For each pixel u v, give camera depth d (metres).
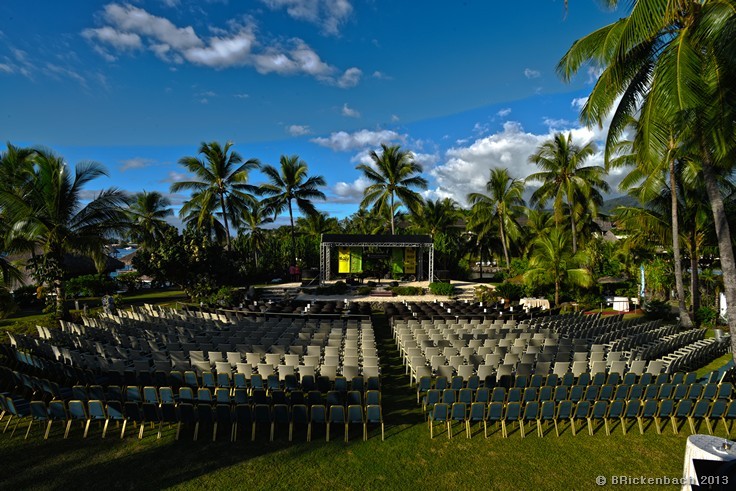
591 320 16.55
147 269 23.00
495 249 39.84
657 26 7.46
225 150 29.69
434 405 7.23
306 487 5.74
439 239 37.00
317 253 41.59
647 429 7.56
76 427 7.39
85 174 17.84
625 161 18.44
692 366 11.45
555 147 28.02
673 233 16.31
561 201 28.14
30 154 20.45
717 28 7.07
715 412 7.40
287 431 7.32
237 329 13.43
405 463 6.38
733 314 8.45
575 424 7.73
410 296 25.70
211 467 6.19
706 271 20.05
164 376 8.88
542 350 10.99
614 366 9.21
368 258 34.62
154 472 6.05
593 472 6.21
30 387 8.16
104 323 14.34
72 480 5.84
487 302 21.78
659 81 7.80
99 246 17.89
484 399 7.72
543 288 24.41
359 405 6.98
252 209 33.97
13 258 26.33
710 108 7.60
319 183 34.66
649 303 20.02
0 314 14.27
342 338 12.20
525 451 6.78
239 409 6.97
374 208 36.53
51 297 18.20
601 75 9.37
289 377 8.42
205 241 24.59
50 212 17.03
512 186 33.44
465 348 10.51
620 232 29.94
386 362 11.90
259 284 31.64
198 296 22.92
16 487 5.66
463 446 6.92
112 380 8.61
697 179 15.18
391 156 33.84
